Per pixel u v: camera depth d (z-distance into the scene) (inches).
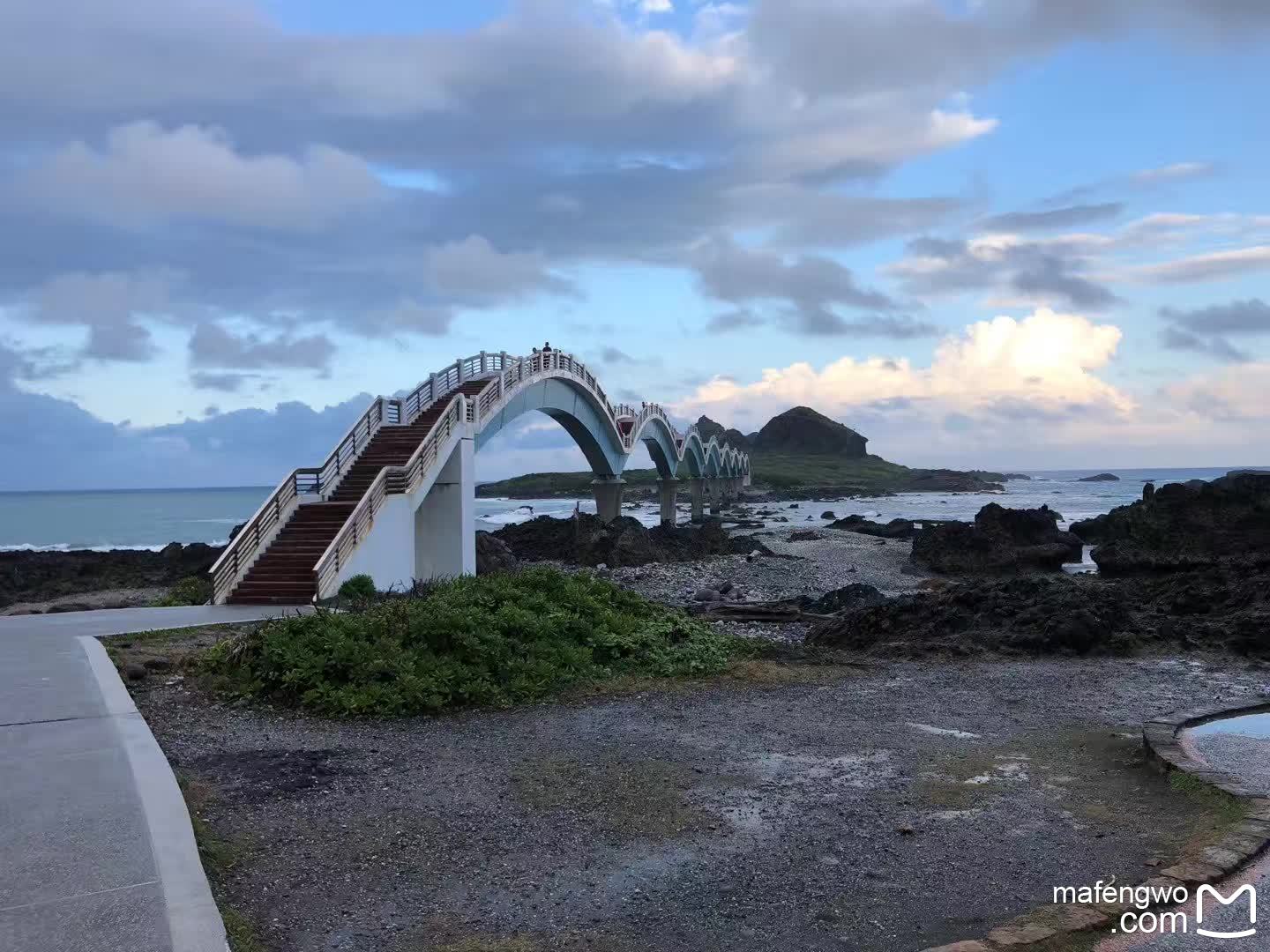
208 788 327.9
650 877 260.7
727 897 247.4
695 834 295.3
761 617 889.5
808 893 250.7
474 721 448.1
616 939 223.1
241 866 261.1
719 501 5393.7
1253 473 1604.3
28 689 421.4
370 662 478.3
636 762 377.1
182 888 214.1
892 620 762.2
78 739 337.4
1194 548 1552.7
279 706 457.1
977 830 298.7
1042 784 349.4
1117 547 1425.9
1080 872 263.7
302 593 831.1
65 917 199.0
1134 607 810.8
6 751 320.8
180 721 421.7
